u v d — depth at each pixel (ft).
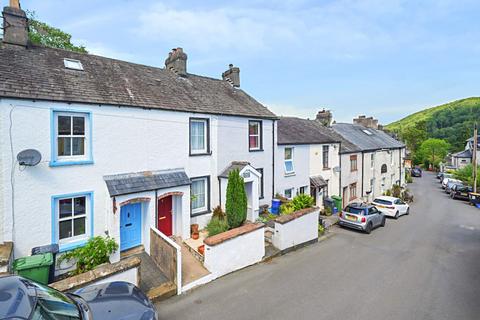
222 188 40.52
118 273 20.65
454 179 125.59
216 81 51.42
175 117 35.19
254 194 42.34
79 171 27.53
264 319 20.66
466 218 66.59
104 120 29.22
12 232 23.86
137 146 31.81
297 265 32.09
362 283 27.63
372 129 115.34
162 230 34.76
